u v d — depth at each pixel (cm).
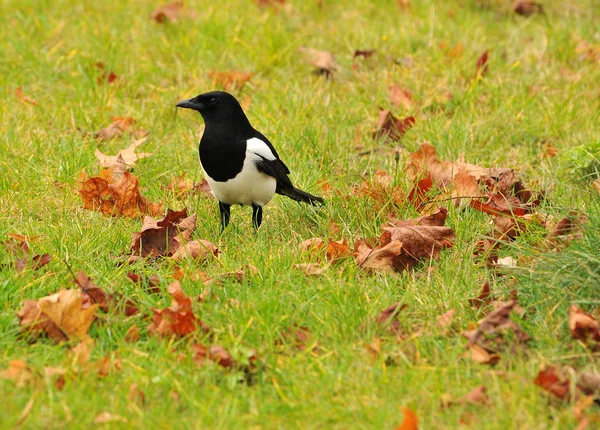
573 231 937
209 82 1478
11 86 1444
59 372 712
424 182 1098
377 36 1619
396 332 795
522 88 1438
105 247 982
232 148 989
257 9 1731
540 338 773
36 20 1647
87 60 1524
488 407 679
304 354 756
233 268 923
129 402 682
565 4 1789
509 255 945
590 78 1464
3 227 1017
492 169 1141
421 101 1410
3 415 660
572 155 1171
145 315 820
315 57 1545
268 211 1123
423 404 686
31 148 1241
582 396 679
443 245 962
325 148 1255
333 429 665
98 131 1311
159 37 1619
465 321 819
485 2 1792
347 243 985
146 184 1176
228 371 737
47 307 777
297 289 864
